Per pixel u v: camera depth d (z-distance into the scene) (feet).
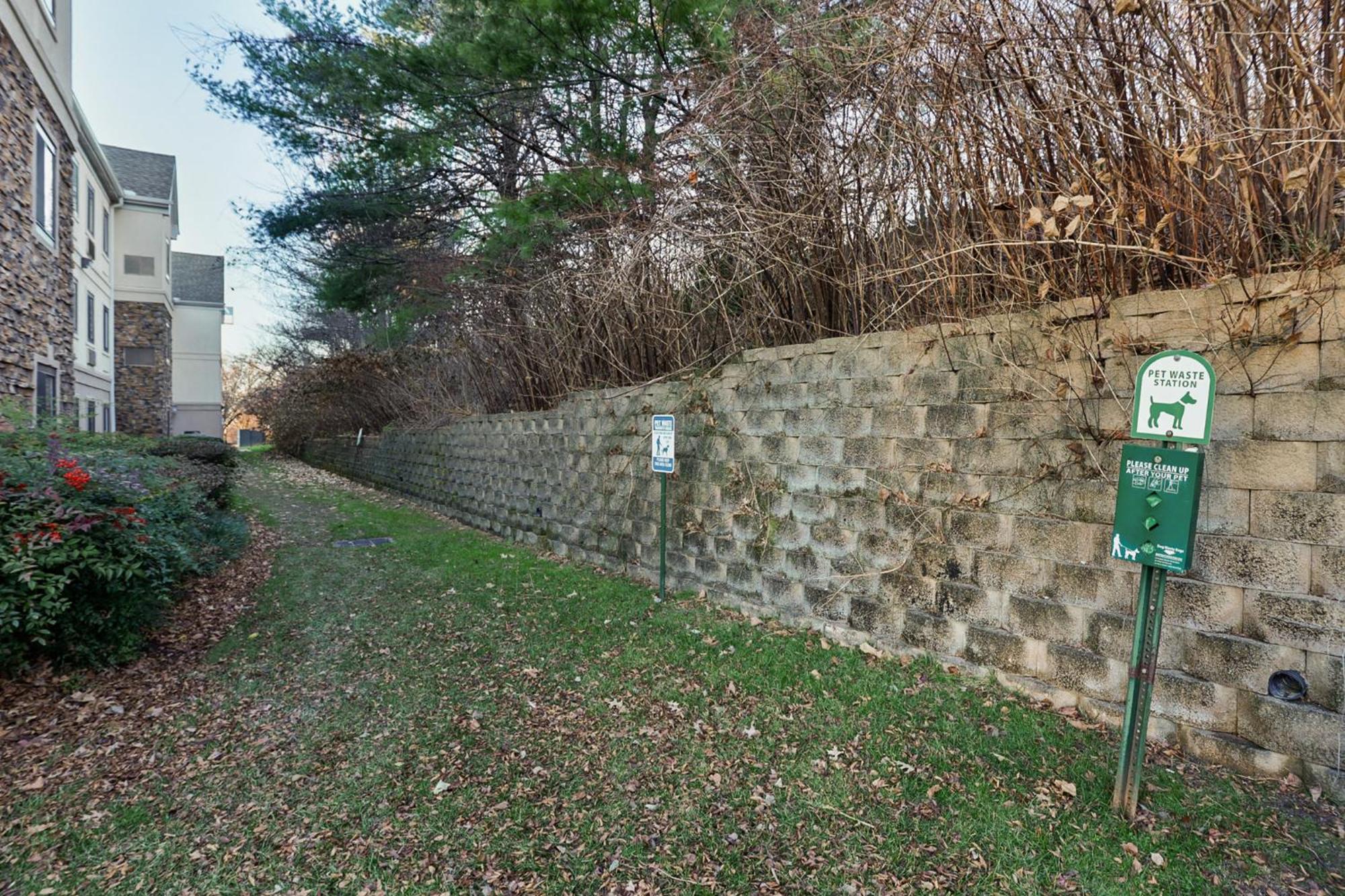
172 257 86.28
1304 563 7.59
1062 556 9.76
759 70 14.90
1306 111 7.86
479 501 29.78
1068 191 9.60
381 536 26.91
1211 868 6.61
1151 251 8.66
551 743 9.70
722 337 17.20
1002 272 10.79
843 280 13.82
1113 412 9.21
